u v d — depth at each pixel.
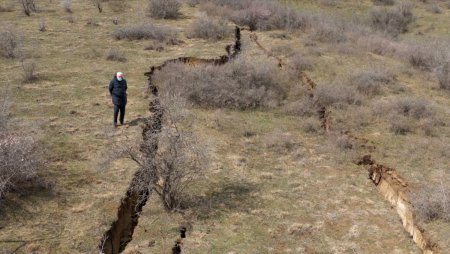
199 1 34.88
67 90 18.69
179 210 11.91
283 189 13.39
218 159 14.71
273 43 26.86
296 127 17.39
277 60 23.84
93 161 13.64
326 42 27.75
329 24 30.36
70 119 16.23
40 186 12.21
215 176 13.76
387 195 13.45
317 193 13.34
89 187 12.41
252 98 18.80
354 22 36.56
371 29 34.72
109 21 29.03
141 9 32.19
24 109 16.73
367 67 23.41
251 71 19.73
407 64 24.55
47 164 13.34
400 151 15.39
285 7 33.56
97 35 26.20
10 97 17.66
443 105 19.58
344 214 12.45
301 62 22.70
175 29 27.52
